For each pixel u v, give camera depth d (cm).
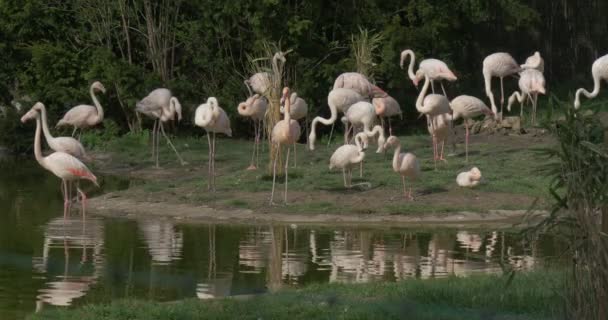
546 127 691
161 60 2550
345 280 927
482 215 1338
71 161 1393
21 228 1261
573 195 657
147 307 771
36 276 945
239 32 2508
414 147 1978
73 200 1546
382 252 1090
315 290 839
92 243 1142
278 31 2384
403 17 2644
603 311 652
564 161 667
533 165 1691
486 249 1107
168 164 2014
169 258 1048
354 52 2244
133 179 1848
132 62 2667
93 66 2419
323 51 2509
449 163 1725
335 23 2558
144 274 959
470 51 2966
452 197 1439
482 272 967
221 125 1580
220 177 1695
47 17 2516
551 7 3031
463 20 2681
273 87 1633
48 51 2439
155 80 2439
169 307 771
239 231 1241
